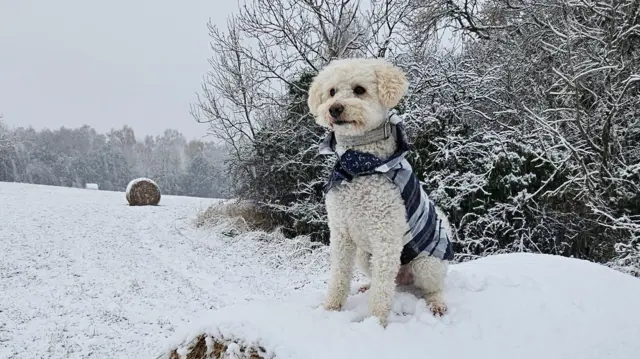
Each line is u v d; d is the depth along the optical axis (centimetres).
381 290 100
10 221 477
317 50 392
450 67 332
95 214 538
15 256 332
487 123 313
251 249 346
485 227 259
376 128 104
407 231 102
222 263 317
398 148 105
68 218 504
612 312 104
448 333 93
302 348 85
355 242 107
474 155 287
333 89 109
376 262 100
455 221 267
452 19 424
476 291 111
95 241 388
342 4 388
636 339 97
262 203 395
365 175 100
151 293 256
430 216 106
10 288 262
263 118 405
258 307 103
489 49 382
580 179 223
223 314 100
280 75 392
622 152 235
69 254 342
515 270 123
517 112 280
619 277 119
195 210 546
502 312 101
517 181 254
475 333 94
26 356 181
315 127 362
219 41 403
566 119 233
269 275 288
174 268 307
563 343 94
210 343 94
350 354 84
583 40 259
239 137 417
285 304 107
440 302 104
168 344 102
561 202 245
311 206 348
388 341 88
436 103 315
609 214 208
